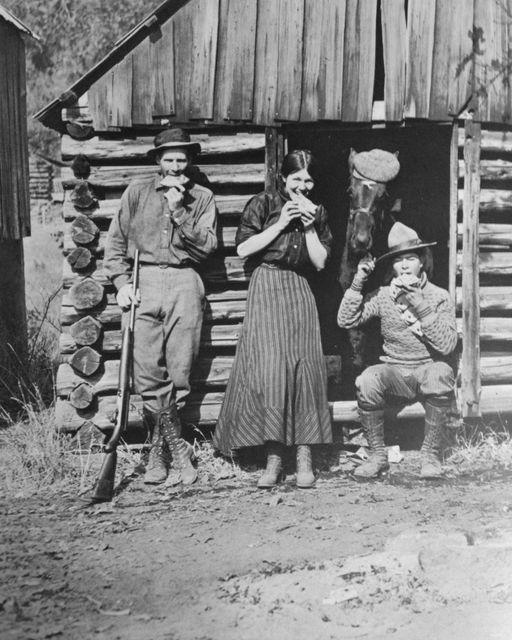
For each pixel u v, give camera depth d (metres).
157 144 6.68
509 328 7.39
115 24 21.09
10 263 11.61
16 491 6.49
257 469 6.97
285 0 7.09
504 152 7.38
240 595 4.52
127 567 4.95
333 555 5.03
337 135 8.63
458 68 7.22
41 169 19.28
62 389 7.14
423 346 6.80
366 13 7.15
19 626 4.21
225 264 7.13
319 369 6.69
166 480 6.61
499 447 7.27
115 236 6.78
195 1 7.05
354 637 4.03
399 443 7.53
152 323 6.64
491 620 4.17
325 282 8.20
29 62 21.16
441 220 8.63
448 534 5.04
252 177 7.15
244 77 7.10
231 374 6.82
